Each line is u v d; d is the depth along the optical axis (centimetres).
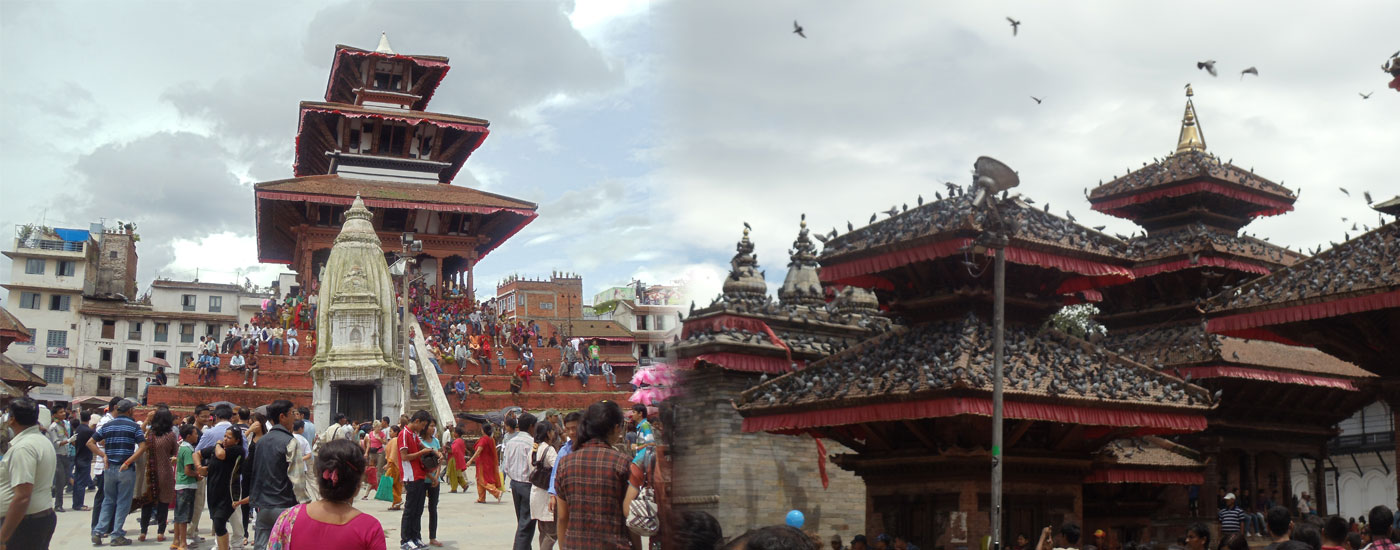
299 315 7594
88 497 3684
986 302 3058
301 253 8769
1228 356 4334
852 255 3147
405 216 8838
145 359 10875
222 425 2061
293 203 8650
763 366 3481
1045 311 3212
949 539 2878
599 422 1088
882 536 2989
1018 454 2964
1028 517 2984
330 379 5428
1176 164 4875
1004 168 2225
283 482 1709
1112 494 3656
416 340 7288
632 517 1020
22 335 7969
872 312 4531
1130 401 2864
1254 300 3269
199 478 2317
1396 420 3275
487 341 7788
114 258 11375
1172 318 4728
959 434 2880
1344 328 3331
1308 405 4675
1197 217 4869
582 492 1059
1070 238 3036
